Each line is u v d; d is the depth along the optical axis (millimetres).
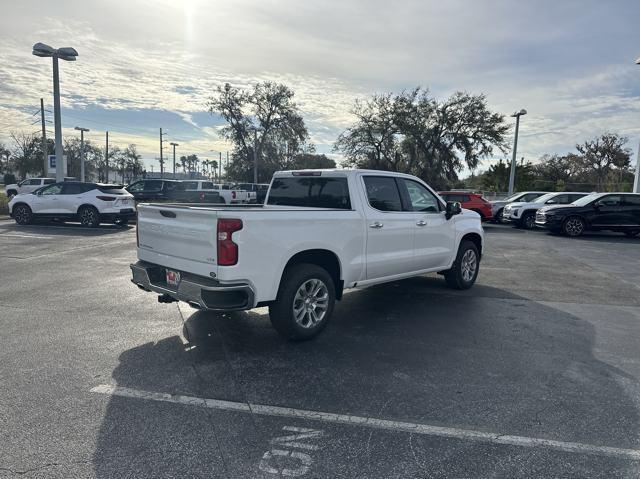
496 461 2818
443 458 2842
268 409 3416
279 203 6273
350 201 5512
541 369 4254
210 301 4117
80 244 11789
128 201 16266
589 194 18656
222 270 4125
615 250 13109
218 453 2846
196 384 3811
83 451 2828
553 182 45688
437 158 42562
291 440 3010
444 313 6137
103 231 14750
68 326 5254
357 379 3967
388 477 2646
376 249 5672
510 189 27516
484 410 3457
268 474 2650
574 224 16344
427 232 6469
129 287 7176
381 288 7645
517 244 14156
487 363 4379
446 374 4105
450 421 3291
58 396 3547
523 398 3662
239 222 4145
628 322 5859
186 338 4926
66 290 6949
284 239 4523
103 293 6785
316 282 4906
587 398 3676
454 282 7438
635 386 3912
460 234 7184
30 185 31172
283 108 51000
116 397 3551
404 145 43219
